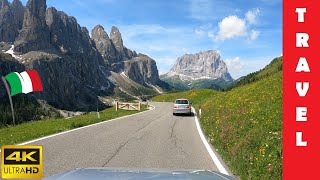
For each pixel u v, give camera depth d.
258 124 17.36
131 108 52.41
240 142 13.95
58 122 29.28
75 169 3.48
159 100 108.44
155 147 16.20
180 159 13.34
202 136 20.62
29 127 25.56
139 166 11.94
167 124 28.30
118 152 14.66
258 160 11.03
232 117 23.06
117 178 2.98
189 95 92.56
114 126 25.98
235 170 11.25
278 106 21.59
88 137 19.34
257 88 35.31
